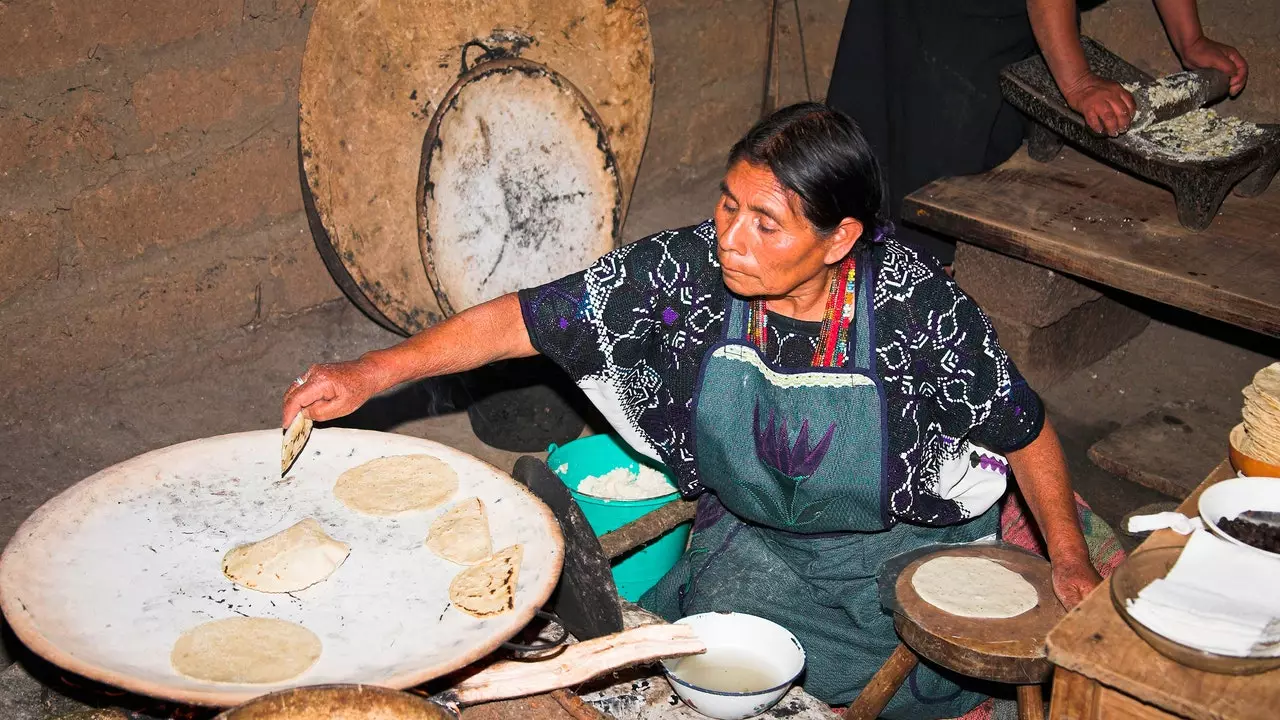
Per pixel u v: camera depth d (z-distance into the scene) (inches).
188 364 130.6
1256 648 52.4
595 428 127.3
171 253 125.9
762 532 82.0
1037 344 136.2
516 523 66.7
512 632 57.7
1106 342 147.2
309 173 106.7
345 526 66.2
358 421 127.2
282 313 137.6
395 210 114.6
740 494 78.1
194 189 125.1
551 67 121.1
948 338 71.5
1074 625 56.4
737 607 82.0
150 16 116.0
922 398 72.9
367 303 116.6
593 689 67.8
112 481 66.4
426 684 60.8
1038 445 74.6
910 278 71.2
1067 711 58.2
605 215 127.1
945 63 134.3
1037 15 118.6
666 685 68.4
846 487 74.8
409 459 72.1
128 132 118.4
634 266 72.6
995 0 130.2
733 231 62.8
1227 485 63.7
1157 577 58.6
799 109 62.6
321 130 106.7
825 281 70.6
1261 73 144.6
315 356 137.9
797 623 81.6
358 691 51.3
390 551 64.6
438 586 62.1
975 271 135.3
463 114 112.4
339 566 63.1
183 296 128.3
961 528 81.0
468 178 114.7
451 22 112.3
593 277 72.4
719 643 72.0
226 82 123.6
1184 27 131.9
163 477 68.1
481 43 114.9
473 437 128.0
